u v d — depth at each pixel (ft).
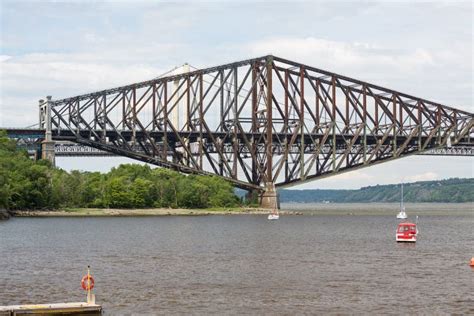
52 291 214.28
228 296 208.95
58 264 280.92
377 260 304.09
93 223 595.47
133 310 188.55
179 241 403.95
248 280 239.09
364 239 431.84
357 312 188.55
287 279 241.96
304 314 185.98
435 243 405.59
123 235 450.30
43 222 599.57
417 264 289.53
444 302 201.87
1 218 649.61
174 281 235.61
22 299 201.57
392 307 194.70
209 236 447.83
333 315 185.16
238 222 641.40
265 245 378.73
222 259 303.48
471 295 212.43
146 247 361.30
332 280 240.53
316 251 345.10
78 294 209.36
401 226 413.80
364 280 240.94
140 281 234.99
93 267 271.69
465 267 279.69
